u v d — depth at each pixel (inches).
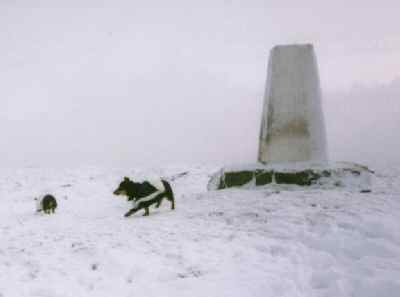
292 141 487.5
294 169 454.0
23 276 227.9
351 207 324.8
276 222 296.7
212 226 305.1
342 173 446.9
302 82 486.6
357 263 205.8
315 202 355.3
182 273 212.2
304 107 486.0
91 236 310.5
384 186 528.4
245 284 189.9
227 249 243.6
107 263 236.2
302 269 205.5
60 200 695.1
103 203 636.7
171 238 278.4
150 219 362.0
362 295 169.2
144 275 214.1
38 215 550.9
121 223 358.6
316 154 486.9
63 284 210.5
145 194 387.9
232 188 484.1
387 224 268.7
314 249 235.5
